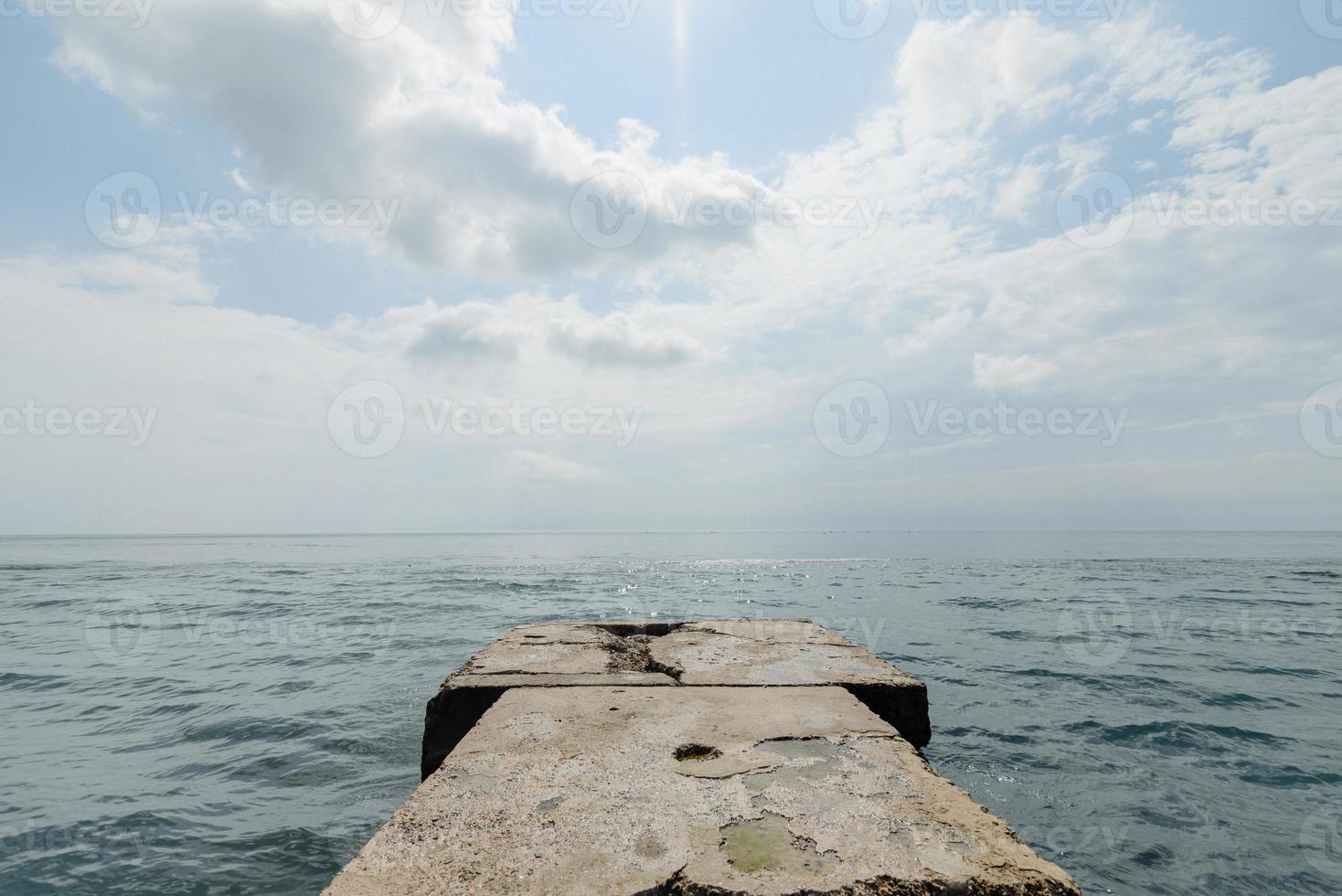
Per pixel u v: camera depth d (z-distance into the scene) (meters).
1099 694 6.32
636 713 3.15
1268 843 3.49
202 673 7.67
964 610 12.98
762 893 1.58
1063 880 1.69
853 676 3.95
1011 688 6.57
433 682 7.05
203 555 43.34
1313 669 7.43
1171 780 4.29
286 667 7.93
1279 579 20.77
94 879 3.22
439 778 2.35
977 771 4.45
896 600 14.93
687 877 1.66
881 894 1.59
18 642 10.08
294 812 3.98
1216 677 7.02
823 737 2.78
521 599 15.55
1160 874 3.21
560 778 2.34
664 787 2.25
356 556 41.59
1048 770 4.46
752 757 2.55
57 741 5.30
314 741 5.21
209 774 4.56
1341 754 4.75
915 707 3.73
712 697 3.46
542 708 3.25
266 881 3.22
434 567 29.34
